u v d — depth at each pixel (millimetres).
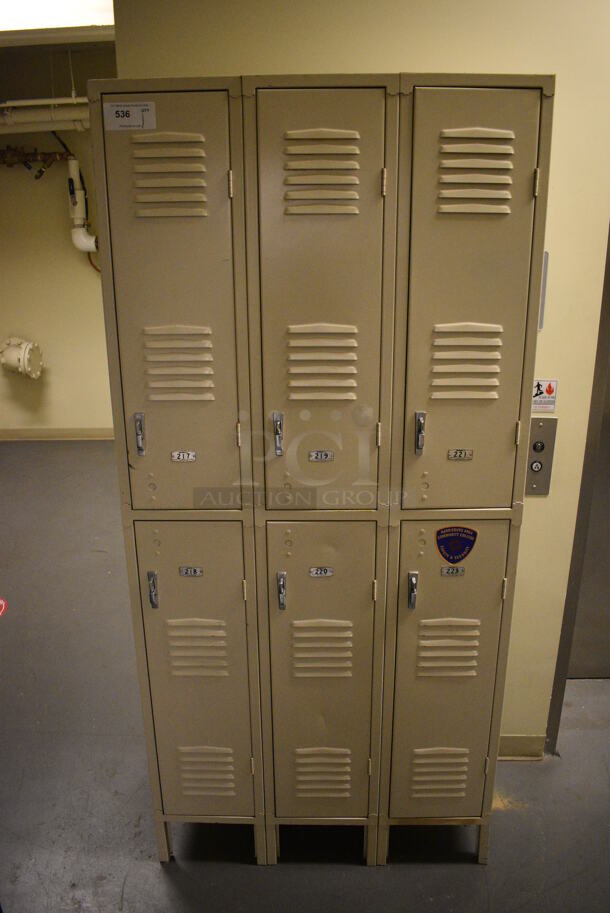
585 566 2383
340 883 1691
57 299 5516
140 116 1294
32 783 2021
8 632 2908
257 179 1321
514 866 1734
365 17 1581
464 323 1395
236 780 1697
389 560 1530
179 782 1703
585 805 1938
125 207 1342
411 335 1402
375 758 1677
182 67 1611
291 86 1275
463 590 1552
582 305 1745
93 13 3520
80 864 1747
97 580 3383
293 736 1662
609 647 2473
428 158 1309
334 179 1316
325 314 1393
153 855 1778
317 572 1536
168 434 1463
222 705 1641
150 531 1523
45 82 4891
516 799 1956
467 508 1502
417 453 1462
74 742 2203
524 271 1373
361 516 1500
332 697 1630
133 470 1487
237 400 1441
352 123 1294
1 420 5812
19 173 5215
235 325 1399
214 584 1552
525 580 1957
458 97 1279
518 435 1452
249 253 1361
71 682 2541
